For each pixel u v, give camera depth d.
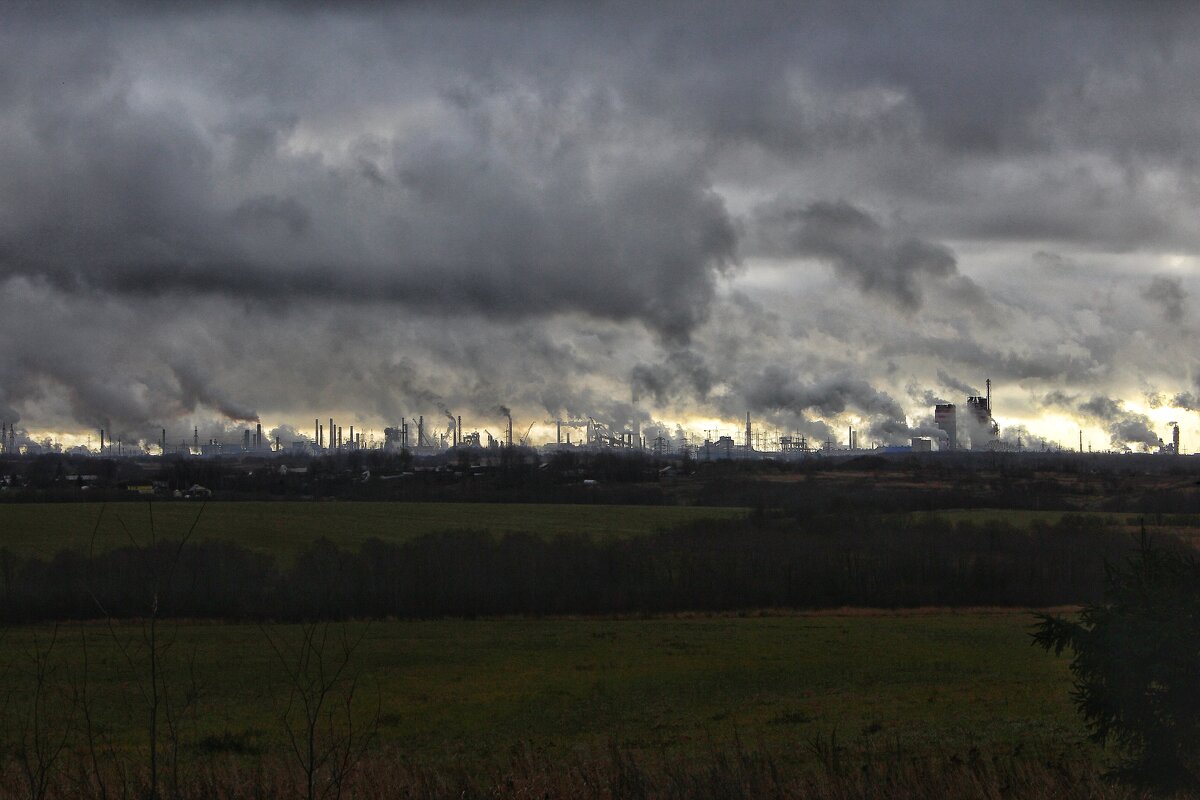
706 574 87.12
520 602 81.50
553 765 18.27
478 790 16.39
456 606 79.44
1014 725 37.97
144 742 22.64
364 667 58.25
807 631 75.00
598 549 91.44
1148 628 14.27
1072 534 91.69
